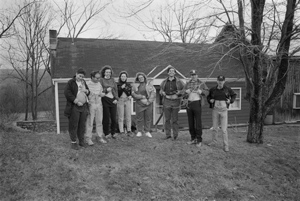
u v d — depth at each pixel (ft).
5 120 40.27
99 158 18.98
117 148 21.22
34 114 79.97
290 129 38.37
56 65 43.83
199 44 23.72
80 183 15.57
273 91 26.13
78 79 19.36
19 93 84.99
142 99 24.29
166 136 24.63
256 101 25.55
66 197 14.17
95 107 21.24
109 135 23.94
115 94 22.66
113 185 15.92
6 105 78.38
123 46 54.19
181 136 26.78
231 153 22.79
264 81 27.07
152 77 44.47
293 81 50.24
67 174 16.26
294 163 22.85
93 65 45.75
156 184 16.81
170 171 18.52
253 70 24.79
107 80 22.21
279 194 18.15
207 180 18.25
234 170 20.08
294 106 50.47
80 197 14.32
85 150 20.02
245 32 23.67
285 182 19.77
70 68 43.60
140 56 51.39
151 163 19.21
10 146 19.79
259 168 21.12
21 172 15.90
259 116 26.00
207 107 49.80
